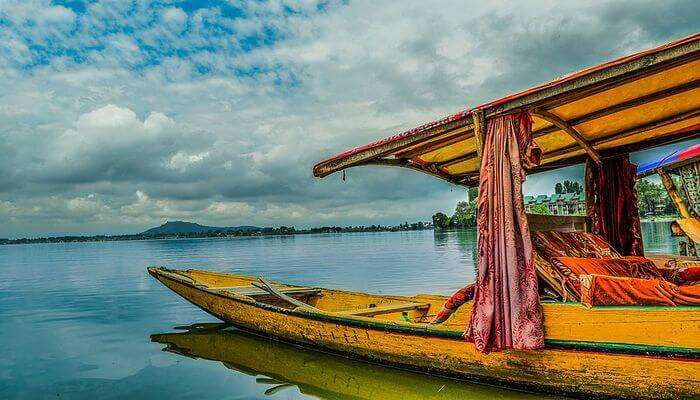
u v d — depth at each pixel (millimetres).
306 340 8523
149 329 11156
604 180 8883
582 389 5520
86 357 8688
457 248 46688
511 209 5789
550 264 6059
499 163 5922
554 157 9133
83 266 34656
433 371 6750
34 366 8125
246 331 10250
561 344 5578
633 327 5211
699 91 6301
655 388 5094
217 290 10656
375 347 7328
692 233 11914
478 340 5867
